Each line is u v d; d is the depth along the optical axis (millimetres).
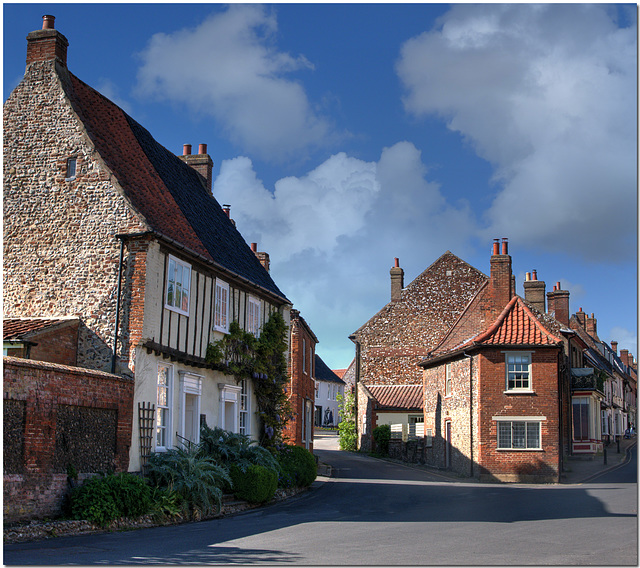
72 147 17875
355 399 48844
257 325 23797
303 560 10133
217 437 18734
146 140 22078
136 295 16625
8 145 18281
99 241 17172
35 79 18500
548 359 28984
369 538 12383
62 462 13398
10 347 15227
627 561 10250
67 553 10227
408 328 48031
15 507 12047
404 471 32250
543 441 28312
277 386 24172
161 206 19406
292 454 23250
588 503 18609
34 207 17781
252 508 17531
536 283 41906
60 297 17141
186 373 18453
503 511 16797
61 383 13430
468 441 29922
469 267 48000
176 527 13680
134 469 15695
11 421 12141
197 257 18859
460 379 31562
